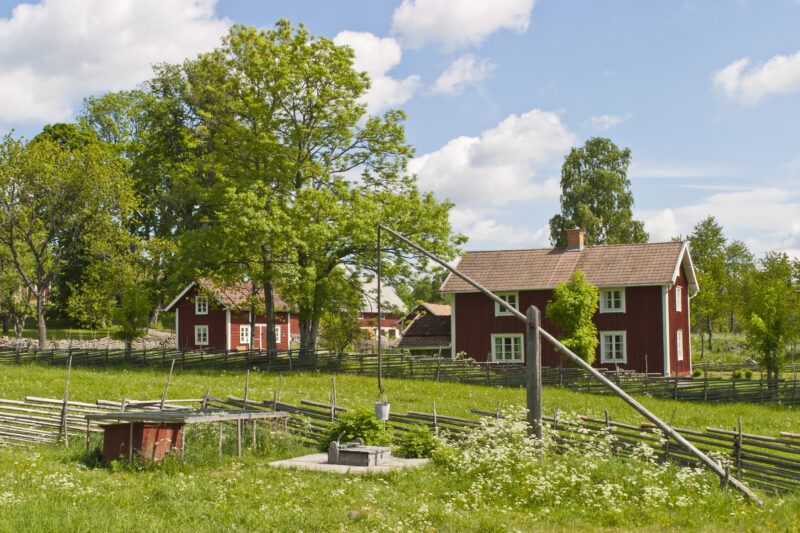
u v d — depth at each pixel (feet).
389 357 115.55
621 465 44.37
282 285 123.54
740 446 46.73
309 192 119.34
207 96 170.60
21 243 170.81
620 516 35.68
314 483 42.50
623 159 219.61
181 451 50.01
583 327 110.83
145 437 49.16
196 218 194.18
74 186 155.22
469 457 46.42
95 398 81.46
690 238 254.06
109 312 175.11
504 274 138.21
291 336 207.21
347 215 122.31
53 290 228.63
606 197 212.23
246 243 120.88
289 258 122.11
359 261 127.44
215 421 54.90
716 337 227.61
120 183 163.53
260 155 124.47
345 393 92.94
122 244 168.45
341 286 126.72
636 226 216.13
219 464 49.49
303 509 35.99
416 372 112.47
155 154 207.10
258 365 123.24
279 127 128.16
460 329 139.23
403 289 128.16
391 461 50.70
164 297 226.17
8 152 152.56
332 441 51.52
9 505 33.73
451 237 129.08
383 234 122.31
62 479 40.09
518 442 47.29
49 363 134.92
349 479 43.91
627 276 128.26
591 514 36.45
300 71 124.36
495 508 37.45
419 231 125.08
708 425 73.82
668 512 36.58
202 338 180.86
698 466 45.83
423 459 51.72
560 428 54.29
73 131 222.07
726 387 94.07
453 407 82.43
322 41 127.44
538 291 134.10
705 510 36.99
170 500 37.24
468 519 34.76
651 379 98.89
